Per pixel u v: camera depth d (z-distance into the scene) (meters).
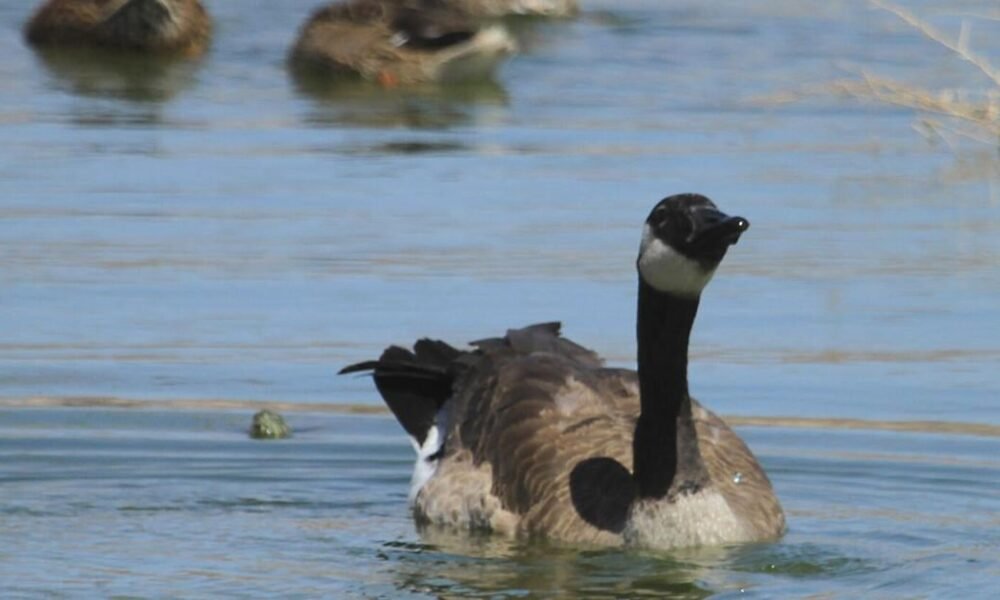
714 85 26.38
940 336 15.77
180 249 17.70
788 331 15.96
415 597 10.66
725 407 14.38
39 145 22.06
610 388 12.80
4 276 16.88
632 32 31.02
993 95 21.89
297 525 12.25
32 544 11.65
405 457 13.73
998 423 14.03
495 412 12.54
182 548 11.62
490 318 15.77
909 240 18.34
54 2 30.16
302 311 16.03
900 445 13.68
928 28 23.44
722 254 11.37
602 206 19.28
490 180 20.56
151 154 21.72
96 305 16.17
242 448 13.72
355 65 27.41
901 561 11.40
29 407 14.23
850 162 21.34
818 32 30.27
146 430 13.94
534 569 11.27
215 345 15.40
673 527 11.52
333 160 21.64
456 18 28.83
